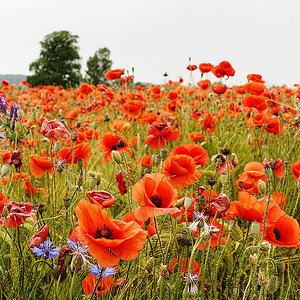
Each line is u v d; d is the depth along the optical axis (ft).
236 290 6.07
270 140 16.26
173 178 6.84
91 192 5.87
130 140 12.36
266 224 5.70
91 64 145.07
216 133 16.39
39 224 7.34
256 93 15.52
